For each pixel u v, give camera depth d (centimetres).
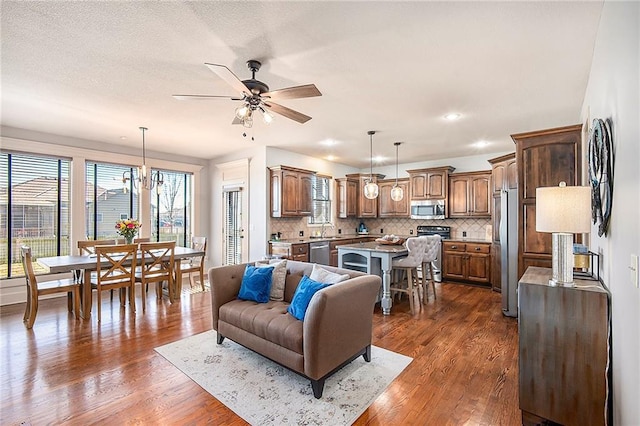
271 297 307
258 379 242
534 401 190
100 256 374
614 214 162
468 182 607
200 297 474
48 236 479
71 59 245
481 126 427
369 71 265
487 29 205
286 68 260
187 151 602
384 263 411
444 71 265
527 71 263
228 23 199
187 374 248
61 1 177
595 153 200
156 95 318
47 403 209
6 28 203
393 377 246
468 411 204
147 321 369
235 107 350
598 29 204
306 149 587
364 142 526
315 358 215
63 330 338
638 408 121
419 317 394
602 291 176
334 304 226
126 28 204
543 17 192
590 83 262
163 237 614
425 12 188
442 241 610
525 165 346
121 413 199
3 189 442
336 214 727
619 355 153
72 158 494
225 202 640
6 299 434
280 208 551
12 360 268
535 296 192
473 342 315
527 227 345
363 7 183
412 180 667
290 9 185
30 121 405
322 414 200
